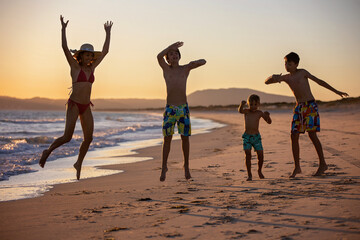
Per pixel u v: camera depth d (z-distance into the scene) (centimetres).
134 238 280
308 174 550
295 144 542
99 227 318
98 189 543
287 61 552
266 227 289
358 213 308
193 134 1977
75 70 461
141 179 631
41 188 570
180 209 373
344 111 3847
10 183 622
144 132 2297
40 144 1377
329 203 351
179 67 522
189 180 582
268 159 761
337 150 783
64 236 296
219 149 1122
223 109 12912
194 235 280
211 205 382
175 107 511
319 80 548
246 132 560
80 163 488
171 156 998
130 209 385
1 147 1198
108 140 1599
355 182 454
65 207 414
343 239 248
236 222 310
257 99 552
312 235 262
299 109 542
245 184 509
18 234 309
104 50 488
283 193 420
